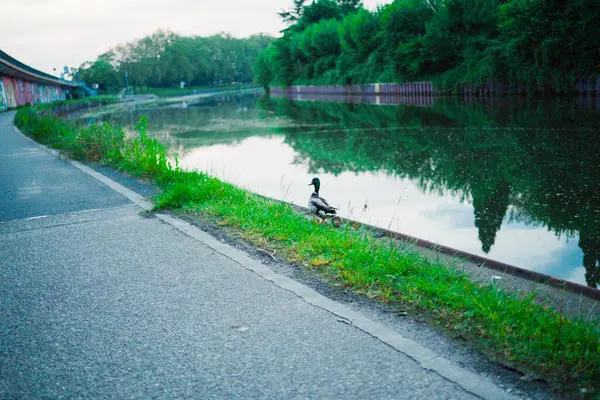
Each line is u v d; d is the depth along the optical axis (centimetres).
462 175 1347
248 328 378
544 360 309
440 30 4719
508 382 292
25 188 1020
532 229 850
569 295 432
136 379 317
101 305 432
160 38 18700
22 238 655
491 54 4247
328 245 540
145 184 1001
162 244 601
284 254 536
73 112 6209
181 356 343
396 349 336
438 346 336
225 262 527
